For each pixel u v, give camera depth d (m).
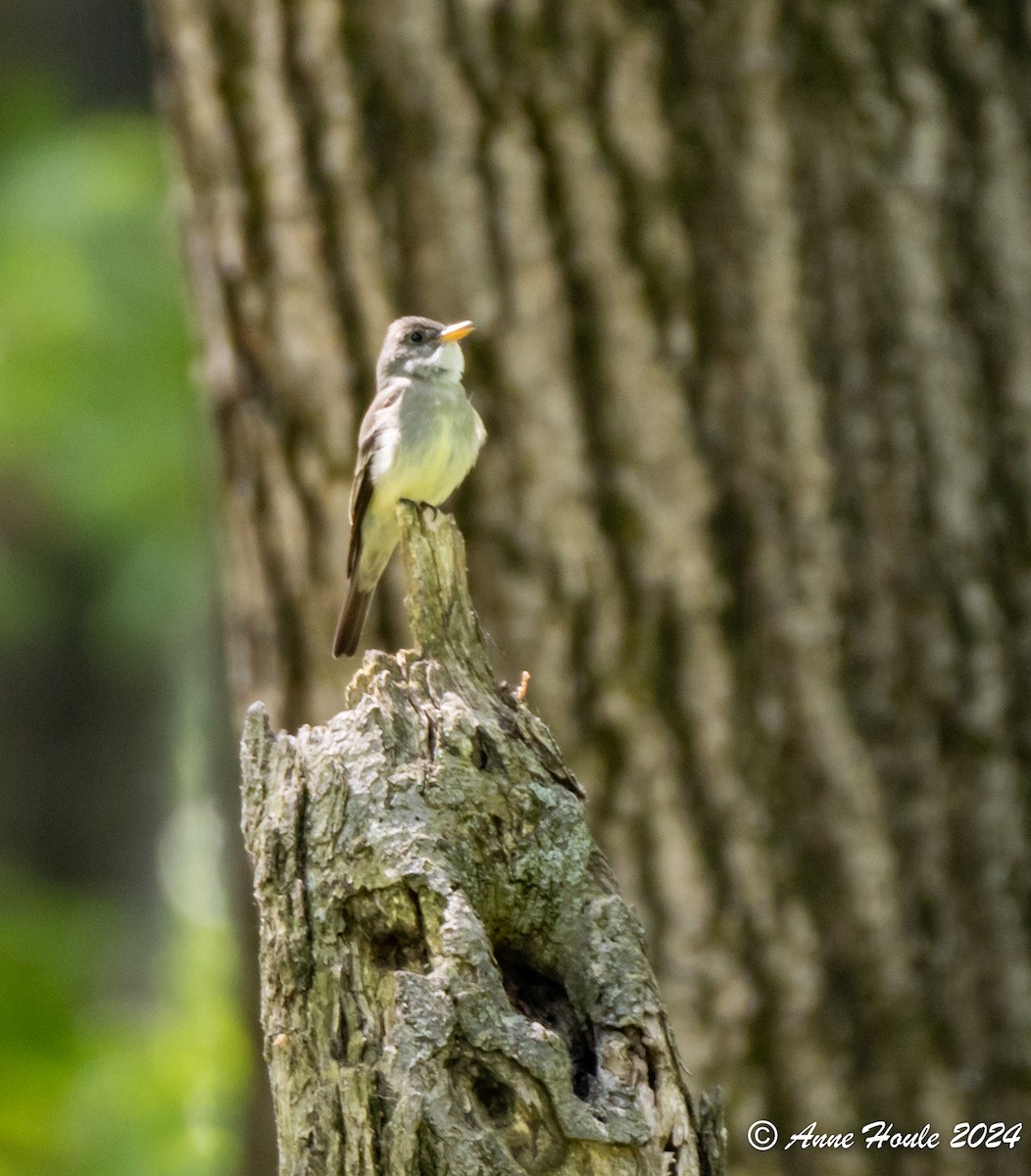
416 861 5.93
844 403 9.59
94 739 22.38
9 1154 15.70
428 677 6.53
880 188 9.68
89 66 22.36
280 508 10.20
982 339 9.84
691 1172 5.81
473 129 9.63
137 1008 20.59
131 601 18.11
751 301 9.55
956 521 9.67
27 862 22.03
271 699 10.34
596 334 9.56
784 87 9.59
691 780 9.43
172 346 17.69
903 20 9.75
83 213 18.06
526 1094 5.62
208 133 10.21
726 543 9.52
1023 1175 9.32
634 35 9.53
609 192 9.55
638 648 9.48
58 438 17.72
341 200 9.85
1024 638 9.77
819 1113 9.30
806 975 9.35
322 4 9.79
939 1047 9.39
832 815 9.44
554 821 6.22
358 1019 5.82
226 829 13.46
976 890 9.53
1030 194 9.96
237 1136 13.06
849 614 9.52
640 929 6.14
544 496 9.56
